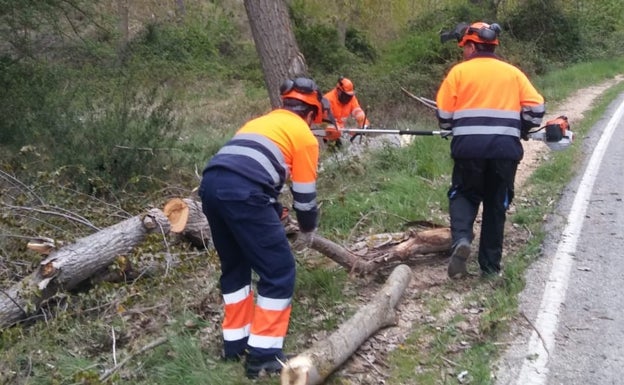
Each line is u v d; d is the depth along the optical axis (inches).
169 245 234.1
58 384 161.3
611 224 271.1
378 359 177.3
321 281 211.3
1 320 197.8
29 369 168.7
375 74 837.8
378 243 237.8
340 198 285.0
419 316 199.9
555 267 228.5
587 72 975.6
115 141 346.6
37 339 183.8
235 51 1412.4
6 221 233.6
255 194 162.9
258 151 165.9
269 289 166.6
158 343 178.2
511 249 248.2
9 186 321.7
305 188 170.9
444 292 214.1
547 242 252.8
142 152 346.9
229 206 162.9
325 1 1019.3
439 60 960.3
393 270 219.3
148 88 564.1
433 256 239.6
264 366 166.4
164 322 194.2
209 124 636.7
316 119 181.5
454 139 213.0
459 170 216.2
